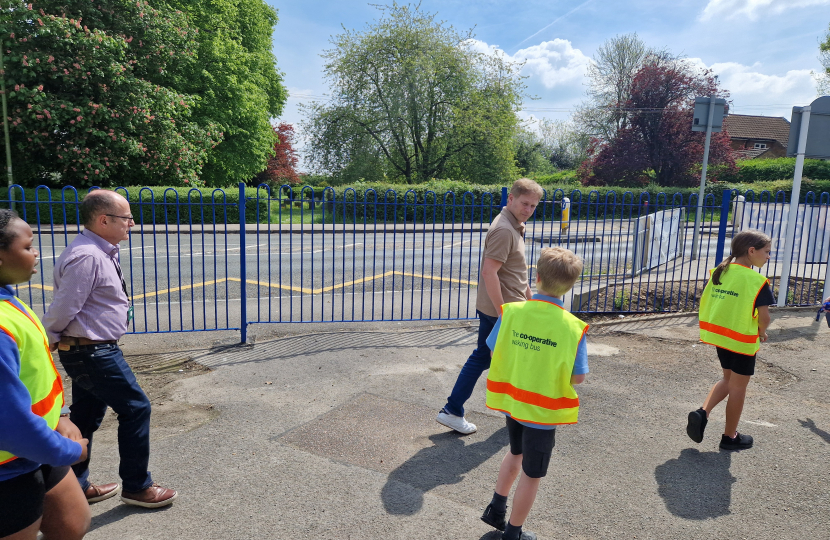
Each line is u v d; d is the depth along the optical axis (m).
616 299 7.62
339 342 5.90
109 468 3.29
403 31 29.77
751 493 3.15
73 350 2.63
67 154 17.30
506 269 3.68
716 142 31.39
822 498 3.11
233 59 25.42
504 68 31.23
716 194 24.89
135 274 9.46
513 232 3.56
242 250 5.64
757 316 3.52
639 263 9.52
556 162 61.50
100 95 17.89
